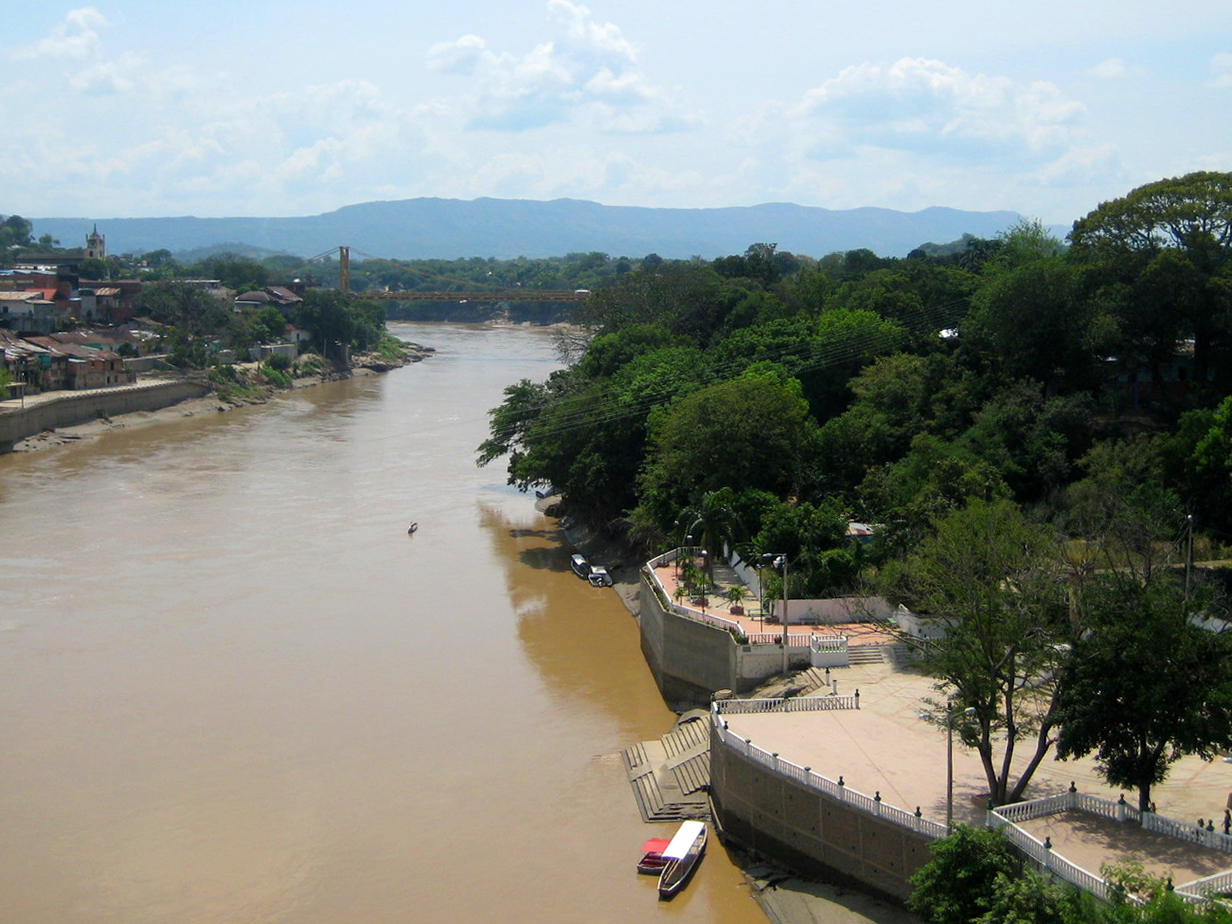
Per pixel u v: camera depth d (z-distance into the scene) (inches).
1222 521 2891.2
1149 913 1422.2
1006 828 1787.6
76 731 2706.7
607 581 3969.0
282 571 4050.2
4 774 2490.2
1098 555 2210.9
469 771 2544.3
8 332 7440.9
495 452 5132.9
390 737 2704.2
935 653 2116.1
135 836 2246.6
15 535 4448.8
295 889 2075.5
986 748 1916.8
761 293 6033.5
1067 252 4286.4
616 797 2448.3
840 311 4712.1
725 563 3535.9
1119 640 1800.0
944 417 3772.1
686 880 2112.5
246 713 2819.9
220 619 3518.7
